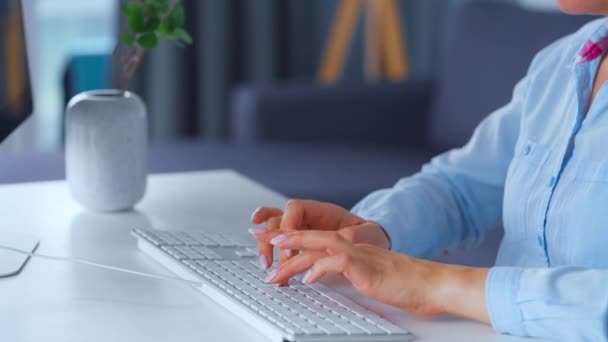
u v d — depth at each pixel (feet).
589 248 3.95
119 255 4.32
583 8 4.01
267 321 3.33
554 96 4.50
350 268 3.57
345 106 10.70
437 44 13.88
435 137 10.39
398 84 10.93
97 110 4.97
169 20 4.98
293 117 10.60
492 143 4.95
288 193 8.54
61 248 4.42
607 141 4.01
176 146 10.16
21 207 5.18
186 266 3.97
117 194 5.04
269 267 3.96
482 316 3.45
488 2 10.12
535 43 9.40
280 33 13.92
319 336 3.19
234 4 13.56
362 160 9.80
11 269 4.00
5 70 4.46
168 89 13.09
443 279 3.52
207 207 5.27
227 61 13.51
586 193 4.00
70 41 13.50
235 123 10.97
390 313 3.63
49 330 3.38
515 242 4.49
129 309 3.60
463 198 4.93
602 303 3.25
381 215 4.60
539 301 3.34
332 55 13.15
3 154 9.48
